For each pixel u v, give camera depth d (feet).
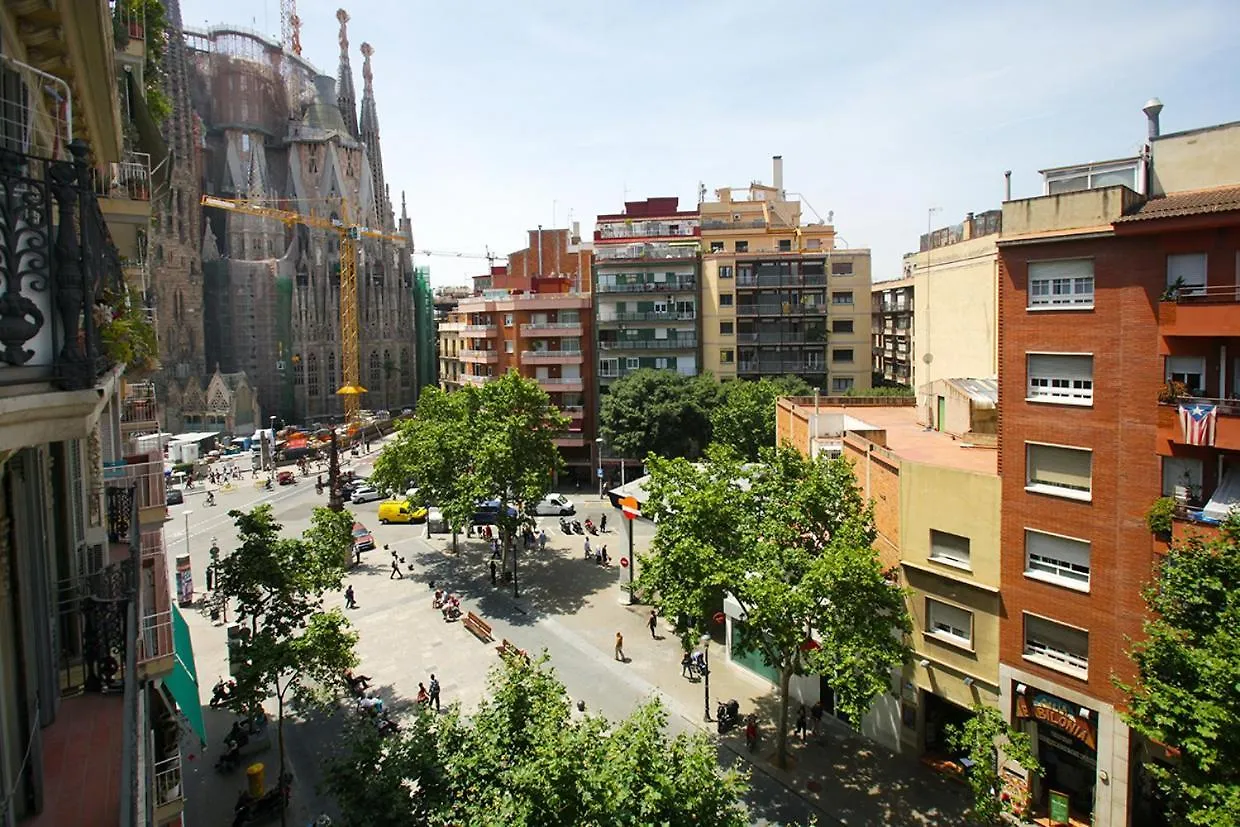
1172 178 76.07
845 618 81.71
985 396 114.52
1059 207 78.28
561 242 342.64
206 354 434.30
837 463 95.09
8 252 18.34
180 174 403.54
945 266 147.43
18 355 18.35
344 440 356.18
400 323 515.50
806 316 246.47
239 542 196.95
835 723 104.58
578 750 55.52
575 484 263.29
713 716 105.91
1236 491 66.08
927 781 89.76
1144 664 59.72
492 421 160.76
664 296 250.98
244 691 81.25
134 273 70.64
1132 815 74.64
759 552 89.66
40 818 26.81
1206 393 68.74
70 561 41.81
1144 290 71.87
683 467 99.66
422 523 217.56
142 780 23.44
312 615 89.71
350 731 69.82
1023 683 82.28
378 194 544.62
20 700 29.27
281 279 450.71
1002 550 83.56
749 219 302.45
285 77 500.33
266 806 85.56
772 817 84.17
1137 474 72.79
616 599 153.28
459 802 56.49
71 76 37.09
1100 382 75.25
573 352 257.75
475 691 114.93
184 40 411.13
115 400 69.92
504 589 159.43
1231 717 52.08
